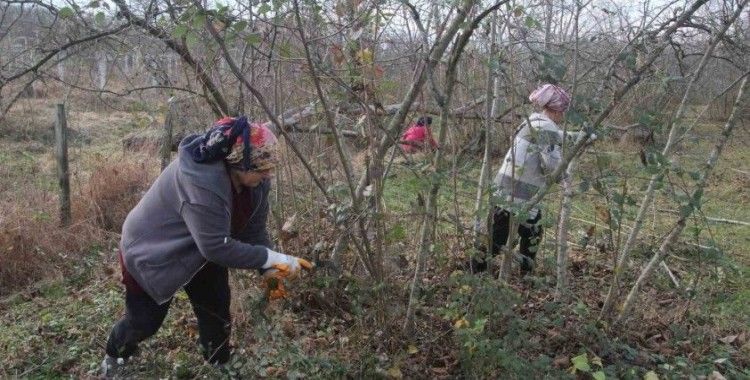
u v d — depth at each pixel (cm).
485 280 314
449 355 347
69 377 344
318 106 388
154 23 367
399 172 422
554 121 401
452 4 288
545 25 375
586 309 351
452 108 355
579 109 320
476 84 397
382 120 359
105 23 388
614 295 378
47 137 948
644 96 371
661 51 320
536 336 360
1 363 353
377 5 316
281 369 330
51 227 542
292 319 382
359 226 334
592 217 615
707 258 386
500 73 348
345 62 338
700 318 402
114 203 614
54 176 698
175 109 452
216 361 330
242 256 279
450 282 321
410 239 418
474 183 344
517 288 407
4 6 388
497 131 441
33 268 501
